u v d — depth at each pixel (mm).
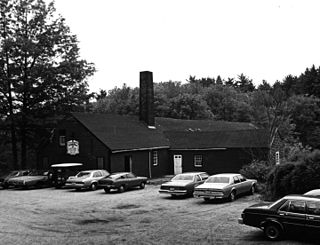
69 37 39906
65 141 39000
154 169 41656
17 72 36812
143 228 16000
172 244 13211
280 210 13156
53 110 38750
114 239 14227
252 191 25125
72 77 38906
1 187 33906
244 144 40062
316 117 72375
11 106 37562
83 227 16578
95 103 100062
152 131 45312
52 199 25578
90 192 29047
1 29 37406
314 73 92375
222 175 23703
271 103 64188
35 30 38531
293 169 21438
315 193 15773
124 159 37438
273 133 40781
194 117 77438
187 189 24266
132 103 82562
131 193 27812
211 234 14445
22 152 39500
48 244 13711
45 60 38562
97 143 36406
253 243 12914
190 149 43000
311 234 12523
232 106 91625
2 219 18594
